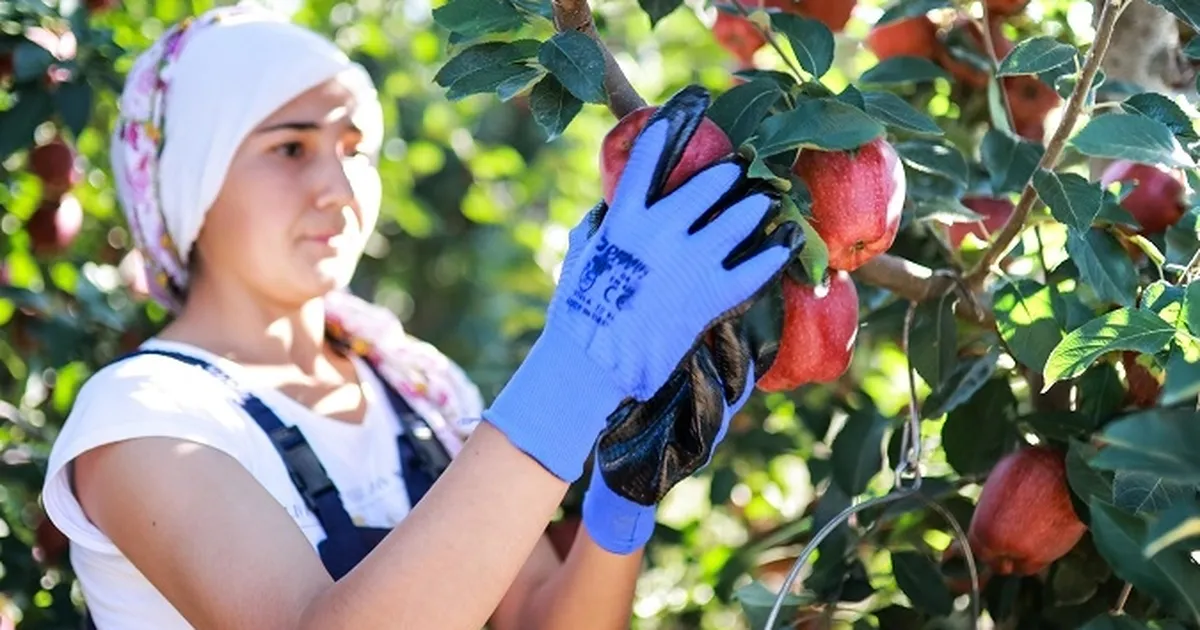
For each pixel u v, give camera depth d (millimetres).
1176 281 2262
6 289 3863
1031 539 2426
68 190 4012
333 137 2662
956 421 2629
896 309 2889
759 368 2105
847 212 2031
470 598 1923
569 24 2137
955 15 2928
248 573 2172
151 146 2635
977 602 2416
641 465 2078
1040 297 2295
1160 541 1672
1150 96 2186
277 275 2609
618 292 1958
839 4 2904
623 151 2115
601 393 1945
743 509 4039
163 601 2424
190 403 2398
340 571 2471
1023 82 2857
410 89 6133
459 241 10039
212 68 2584
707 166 2041
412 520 1949
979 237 2754
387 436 2746
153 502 2271
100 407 2371
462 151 6441
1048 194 2139
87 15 3812
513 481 1939
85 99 3662
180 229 2643
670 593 3830
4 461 3752
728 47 3215
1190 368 1646
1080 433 2395
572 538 3117
